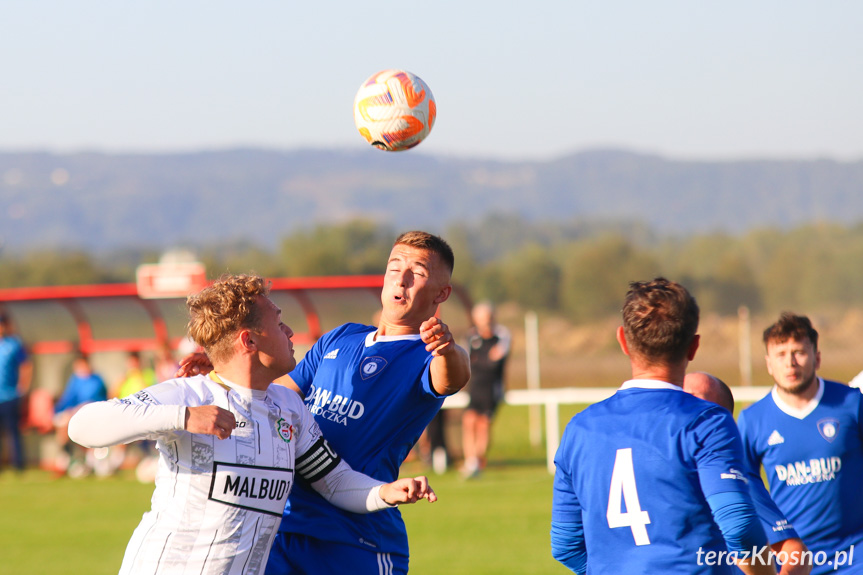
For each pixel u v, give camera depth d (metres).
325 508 11.27
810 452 13.23
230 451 9.38
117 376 42.59
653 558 9.22
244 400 9.70
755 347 95.38
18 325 42.59
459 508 29.28
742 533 8.73
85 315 42.03
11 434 40.38
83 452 40.59
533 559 21.69
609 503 9.48
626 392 9.80
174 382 9.66
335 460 10.74
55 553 23.64
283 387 10.45
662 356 9.71
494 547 23.20
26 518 29.19
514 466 39.62
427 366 11.48
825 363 107.19
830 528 13.20
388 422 11.59
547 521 26.75
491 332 36.44
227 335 9.63
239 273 10.32
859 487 13.19
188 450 9.29
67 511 30.50
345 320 39.97
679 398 9.52
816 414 13.27
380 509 10.68
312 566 11.22
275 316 9.90
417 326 12.05
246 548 9.47
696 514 9.14
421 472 38.38
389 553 11.62
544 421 55.00
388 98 13.23
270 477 9.63
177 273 41.12
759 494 9.73
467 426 36.31
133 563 9.25
